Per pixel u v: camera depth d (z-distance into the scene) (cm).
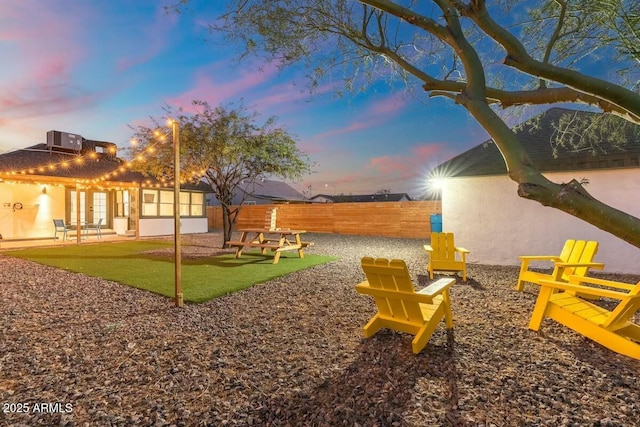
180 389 243
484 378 254
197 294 497
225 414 213
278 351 307
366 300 477
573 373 263
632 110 92
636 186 651
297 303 462
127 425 202
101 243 1188
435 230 1070
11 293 509
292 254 947
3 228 1205
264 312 422
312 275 651
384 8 152
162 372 268
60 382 253
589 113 402
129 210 1484
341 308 439
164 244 1170
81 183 1189
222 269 701
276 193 3269
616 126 392
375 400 225
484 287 559
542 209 743
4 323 378
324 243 1272
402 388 240
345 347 315
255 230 891
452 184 836
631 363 280
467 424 199
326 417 207
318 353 302
